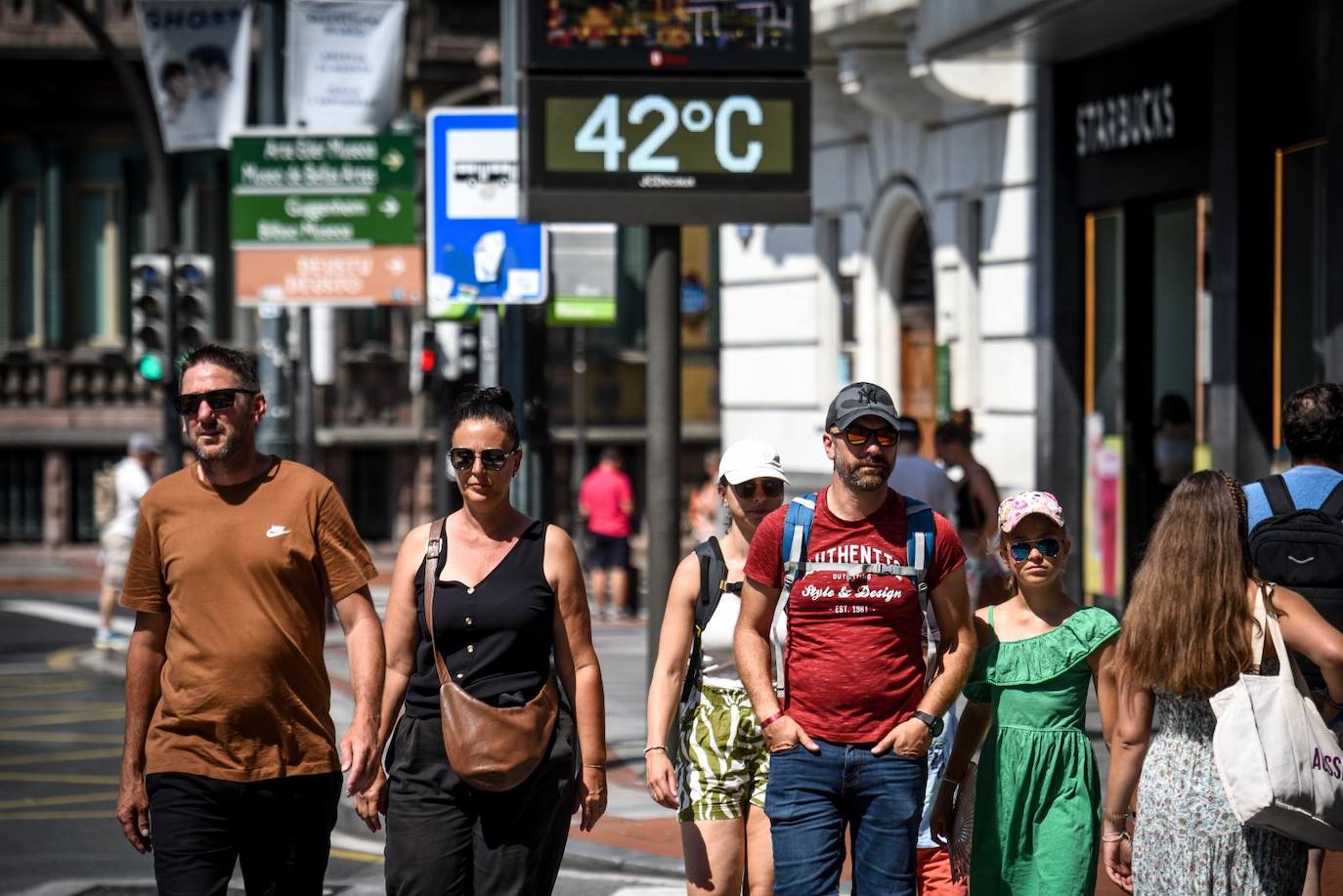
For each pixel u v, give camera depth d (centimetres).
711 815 2383
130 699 2170
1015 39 5562
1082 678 2234
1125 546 5875
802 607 2130
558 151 3719
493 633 2169
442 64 11906
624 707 5222
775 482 2395
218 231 11738
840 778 2120
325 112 6919
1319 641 1986
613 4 3725
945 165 6800
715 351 12306
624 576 8319
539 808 2170
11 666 6719
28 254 11825
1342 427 2450
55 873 3434
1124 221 5841
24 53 11550
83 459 11862
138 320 7119
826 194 7812
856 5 6356
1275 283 5016
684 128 3744
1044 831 2214
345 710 5244
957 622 2141
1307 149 4816
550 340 12088
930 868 2433
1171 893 1992
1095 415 6069
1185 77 5369
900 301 7494
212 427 2117
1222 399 5091
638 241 12219
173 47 7081
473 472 2173
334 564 2150
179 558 2112
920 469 4112
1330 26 4544
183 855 2083
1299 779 1923
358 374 11850
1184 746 2000
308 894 2158
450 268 4562
